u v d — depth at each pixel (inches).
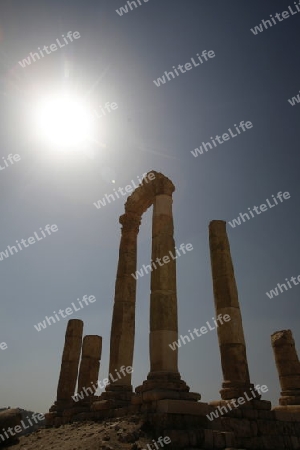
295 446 476.4
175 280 556.7
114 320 673.0
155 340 496.7
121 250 753.0
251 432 456.8
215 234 661.9
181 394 437.4
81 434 429.1
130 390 605.3
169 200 638.5
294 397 660.1
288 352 721.6
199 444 370.0
